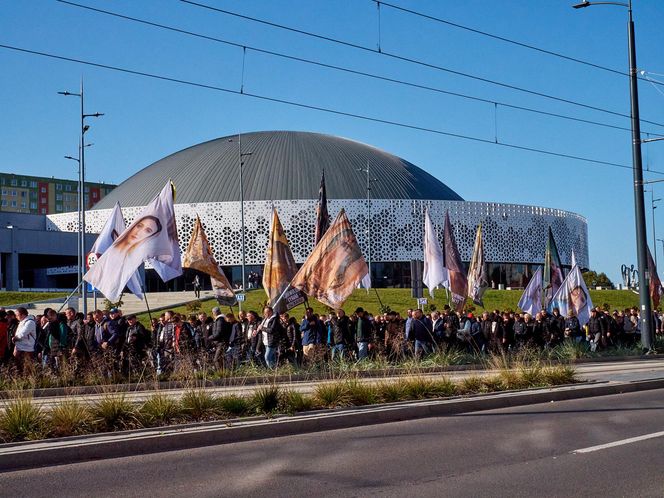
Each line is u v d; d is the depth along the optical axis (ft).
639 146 96.84
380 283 271.69
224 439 39.17
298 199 269.44
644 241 97.66
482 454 34.86
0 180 544.62
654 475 30.25
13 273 261.24
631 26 96.68
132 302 186.60
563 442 37.60
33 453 33.60
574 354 90.74
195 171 297.33
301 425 42.16
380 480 29.78
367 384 52.70
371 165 306.96
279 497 27.22
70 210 574.97
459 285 108.17
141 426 40.88
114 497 27.50
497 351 84.33
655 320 116.57
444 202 277.64
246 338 76.18
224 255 263.70
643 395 58.59
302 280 80.02
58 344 66.85
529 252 293.64
